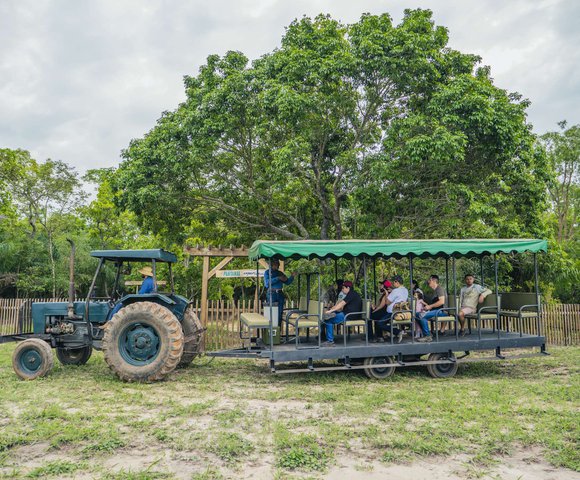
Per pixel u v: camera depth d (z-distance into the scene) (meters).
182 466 4.47
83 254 23.38
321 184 15.13
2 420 5.80
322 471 4.36
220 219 16.70
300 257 9.22
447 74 13.12
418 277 14.71
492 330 10.55
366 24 12.55
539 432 5.34
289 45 13.72
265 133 13.39
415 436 5.18
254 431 5.47
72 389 7.54
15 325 16.33
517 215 13.68
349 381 8.41
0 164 25.06
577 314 13.70
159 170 13.77
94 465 4.44
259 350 8.55
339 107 13.30
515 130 12.46
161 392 7.44
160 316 8.28
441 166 12.24
